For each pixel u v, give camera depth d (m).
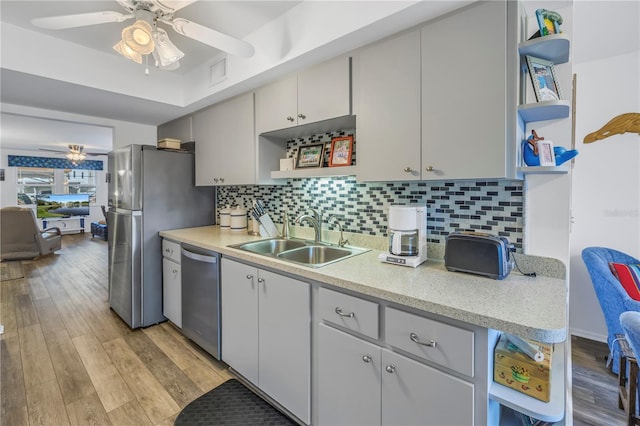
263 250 2.28
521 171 1.25
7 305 3.28
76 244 7.09
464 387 1.01
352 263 1.63
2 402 1.76
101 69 2.40
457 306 1.03
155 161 2.78
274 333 1.70
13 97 2.59
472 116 1.28
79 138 6.04
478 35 1.26
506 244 1.37
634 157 2.54
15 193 7.96
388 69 1.53
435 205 1.72
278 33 1.91
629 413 1.61
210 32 1.51
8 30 2.01
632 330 1.26
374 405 1.25
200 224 3.15
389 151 1.53
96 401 1.78
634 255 2.57
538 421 1.12
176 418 1.66
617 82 2.57
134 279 2.68
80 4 1.82
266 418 1.67
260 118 2.27
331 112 1.80
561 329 0.86
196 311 2.31
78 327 2.75
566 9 1.32
